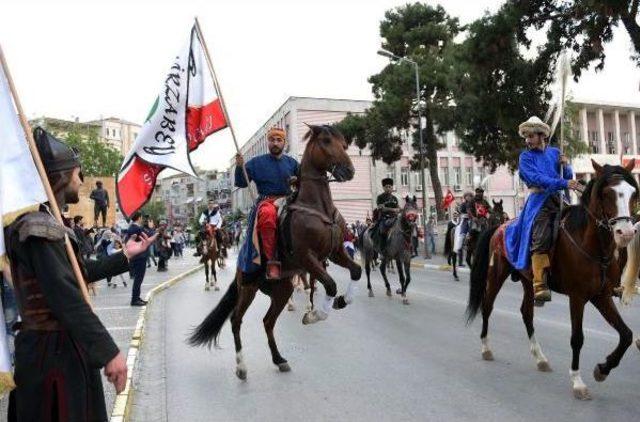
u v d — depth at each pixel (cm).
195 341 688
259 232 632
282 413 542
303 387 624
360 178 5131
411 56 3144
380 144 3391
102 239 1694
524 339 824
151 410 568
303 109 5022
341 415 528
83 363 271
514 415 507
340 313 1123
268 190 677
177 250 3962
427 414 520
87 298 281
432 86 3064
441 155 5400
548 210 616
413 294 1403
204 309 1262
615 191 516
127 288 1728
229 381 664
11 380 260
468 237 1625
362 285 1636
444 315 1062
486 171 5544
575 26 1842
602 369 557
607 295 553
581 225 559
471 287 736
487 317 718
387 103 3152
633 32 1639
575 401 539
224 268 2606
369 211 5134
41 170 280
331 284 604
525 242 623
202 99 669
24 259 265
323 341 862
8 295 335
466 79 2369
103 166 5628
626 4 1557
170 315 1183
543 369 651
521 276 678
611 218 517
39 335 267
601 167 550
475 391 583
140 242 348
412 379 636
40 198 277
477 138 2347
